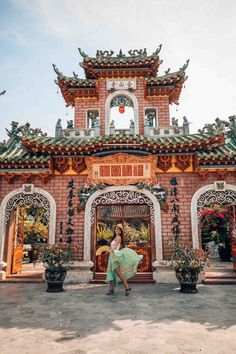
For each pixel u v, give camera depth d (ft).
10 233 40.16
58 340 15.72
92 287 32.78
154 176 38.27
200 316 20.53
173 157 39.06
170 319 19.75
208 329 17.61
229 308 22.85
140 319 19.75
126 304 24.18
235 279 36.47
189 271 29.37
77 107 45.78
